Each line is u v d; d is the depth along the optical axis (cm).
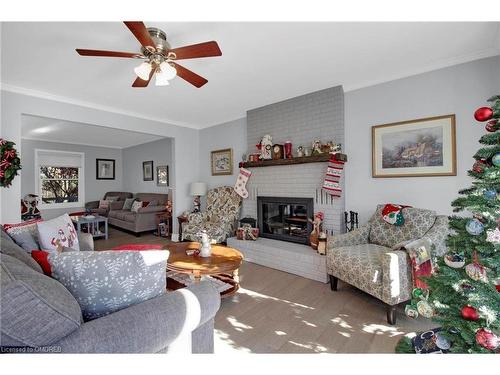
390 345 166
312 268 284
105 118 374
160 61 182
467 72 236
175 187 473
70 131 535
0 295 67
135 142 683
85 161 691
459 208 124
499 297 99
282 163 344
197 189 462
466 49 224
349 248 244
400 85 271
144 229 530
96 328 80
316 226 308
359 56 235
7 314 67
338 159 293
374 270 202
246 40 204
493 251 103
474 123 232
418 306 128
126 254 96
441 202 248
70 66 244
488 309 97
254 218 394
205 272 216
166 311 95
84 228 530
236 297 240
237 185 406
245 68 256
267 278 288
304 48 219
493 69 225
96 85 292
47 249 196
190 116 434
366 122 295
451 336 114
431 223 225
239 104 375
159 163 640
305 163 329
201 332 118
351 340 172
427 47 220
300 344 168
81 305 92
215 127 479
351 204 307
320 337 176
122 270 94
